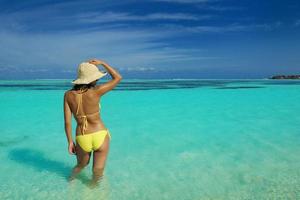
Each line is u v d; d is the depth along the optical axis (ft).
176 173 16.12
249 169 16.60
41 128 28.99
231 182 14.73
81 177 15.11
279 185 14.24
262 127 29.17
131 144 22.57
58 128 28.99
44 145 22.39
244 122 32.24
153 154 19.83
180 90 98.84
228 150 20.66
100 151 14.33
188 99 62.03
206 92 86.94
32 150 20.97
